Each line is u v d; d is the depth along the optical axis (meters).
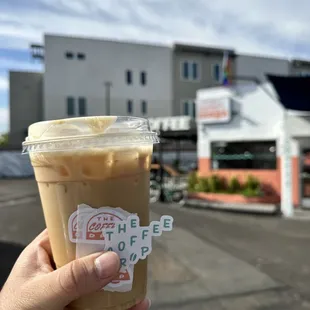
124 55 31.95
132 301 1.19
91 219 1.12
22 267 1.29
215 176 14.73
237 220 11.13
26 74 33.44
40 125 1.19
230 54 33.16
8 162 31.23
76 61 30.70
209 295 4.98
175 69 32.97
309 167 12.91
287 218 11.55
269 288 5.25
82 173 1.11
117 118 1.16
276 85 11.91
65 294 1.11
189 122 15.80
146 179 1.24
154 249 7.48
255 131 13.74
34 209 13.05
